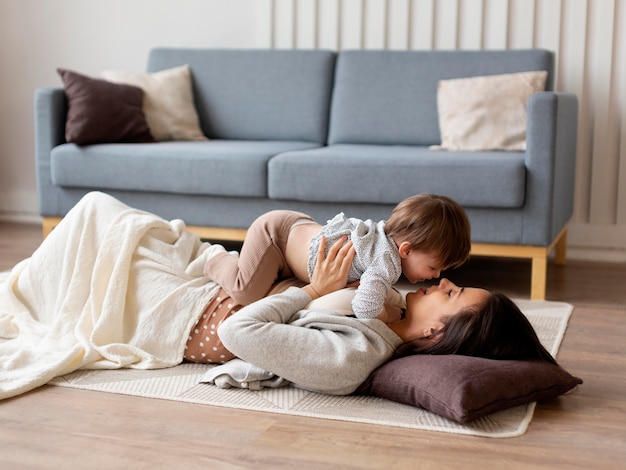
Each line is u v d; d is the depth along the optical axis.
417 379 1.86
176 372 2.12
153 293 2.22
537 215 3.01
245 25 4.31
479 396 1.77
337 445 1.68
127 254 2.24
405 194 3.11
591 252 3.92
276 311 2.02
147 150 3.44
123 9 4.46
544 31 3.90
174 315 2.19
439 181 3.06
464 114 3.49
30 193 4.69
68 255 2.32
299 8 4.19
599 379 2.12
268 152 3.36
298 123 3.91
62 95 3.64
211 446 1.67
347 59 3.89
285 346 1.94
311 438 1.71
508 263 3.79
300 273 2.20
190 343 2.18
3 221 4.68
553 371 1.93
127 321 2.23
